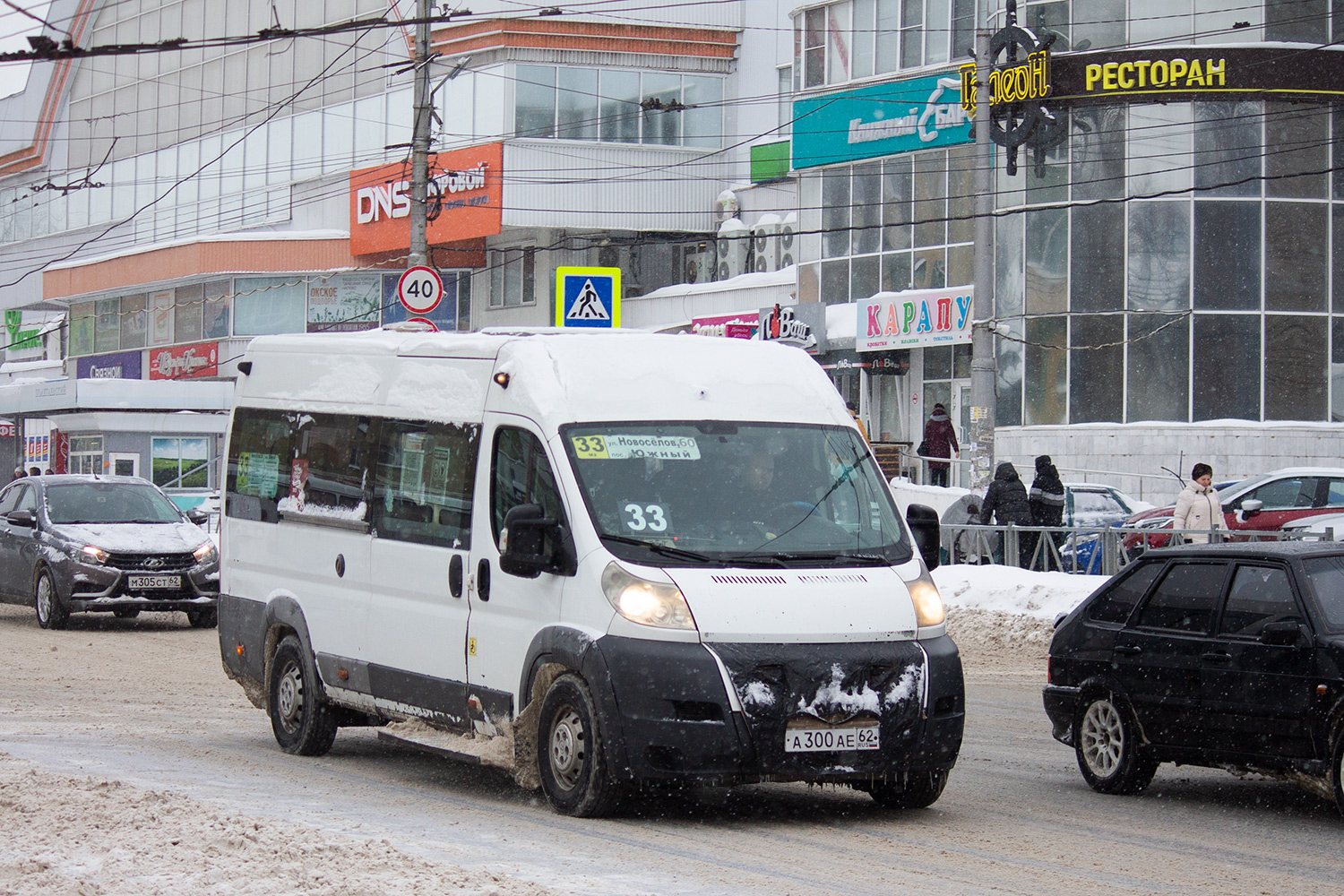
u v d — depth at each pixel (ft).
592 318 55.11
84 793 27.99
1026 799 32.58
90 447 166.81
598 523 28.58
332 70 194.80
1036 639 63.05
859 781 30.55
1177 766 37.88
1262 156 110.42
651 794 30.91
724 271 165.58
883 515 30.71
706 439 30.35
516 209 168.55
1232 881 24.75
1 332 282.56
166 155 222.69
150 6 225.56
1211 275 110.42
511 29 167.22
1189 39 110.93
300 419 37.88
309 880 21.49
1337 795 28.86
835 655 27.86
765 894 22.74
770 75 170.09
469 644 31.01
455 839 26.37
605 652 27.55
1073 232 113.29
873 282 130.00
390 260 187.83
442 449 32.68
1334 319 111.24
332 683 35.47
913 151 126.11
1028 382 115.34
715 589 27.86
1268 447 108.47
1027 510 71.92
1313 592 30.17
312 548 36.47
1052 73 112.98
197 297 207.82
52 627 67.72
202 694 48.78
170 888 21.18
